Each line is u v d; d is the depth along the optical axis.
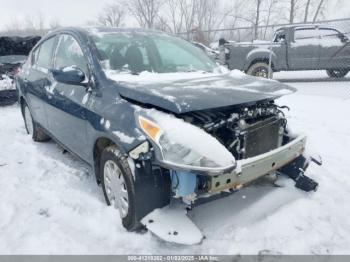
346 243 2.76
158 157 2.50
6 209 3.28
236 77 3.49
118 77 3.18
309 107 7.23
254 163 2.72
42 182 3.85
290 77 12.59
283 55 10.62
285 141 3.41
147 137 2.57
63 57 3.98
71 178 3.93
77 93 3.47
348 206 3.28
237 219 2.98
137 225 2.80
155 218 2.64
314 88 9.74
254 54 10.63
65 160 4.52
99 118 3.01
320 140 5.17
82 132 3.39
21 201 3.42
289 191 3.42
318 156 3.68
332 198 3.41
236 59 10.84
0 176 4.03
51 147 5.07
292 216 3.04
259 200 3.25
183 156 2.42
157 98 2.63
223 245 2.71
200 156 2.41
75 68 3.30
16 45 9.70
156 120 2.58
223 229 2.86
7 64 8.45
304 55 10.52
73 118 3.51
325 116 6.50
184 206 2.77
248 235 2.80
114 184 3.00
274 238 2.79
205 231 2.84
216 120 2.77
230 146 2.79
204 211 3.08
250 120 3.01
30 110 5.10
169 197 2.72
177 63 3.88
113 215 3.04
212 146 2.47
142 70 3.53
